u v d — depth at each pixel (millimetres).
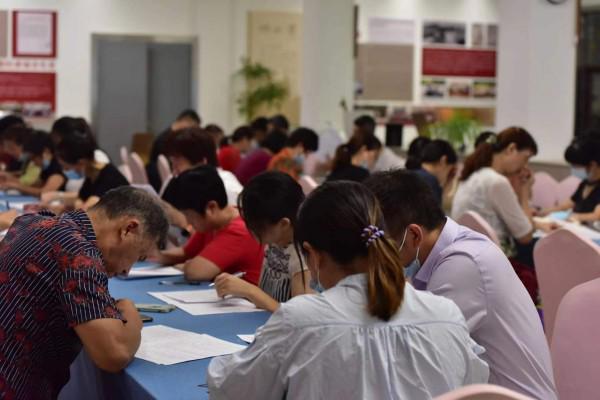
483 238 1985
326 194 1582
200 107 12109
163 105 12102
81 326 1938
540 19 8086
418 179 1939
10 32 11570
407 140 12602
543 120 8148
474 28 12891
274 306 2650
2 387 1916
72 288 1948
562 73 8148
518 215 4457
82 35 11758
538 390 1904
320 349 1490
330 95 9672
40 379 1999
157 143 7051
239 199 2621
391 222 1874
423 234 1929
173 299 2844
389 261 1528
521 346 1902
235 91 12250
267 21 12211
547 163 7746
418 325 1539
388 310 1508
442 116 12688
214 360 1650
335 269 1584
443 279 1930
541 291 3045
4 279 1970
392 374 1497
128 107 11953
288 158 7074
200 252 3385
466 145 10133
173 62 12070
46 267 1966
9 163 7383
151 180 6859
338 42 9672
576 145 5453
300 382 1487
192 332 2383
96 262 1991
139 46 11922
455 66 12836
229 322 2525
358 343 1492
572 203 6090
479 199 4531
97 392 2266
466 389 1098
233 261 3160
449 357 1546
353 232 1542
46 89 11695
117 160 11945
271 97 11938
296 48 12320
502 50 8367
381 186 1903
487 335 1911
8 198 6355
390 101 12602
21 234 2027
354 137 6461
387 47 12562
